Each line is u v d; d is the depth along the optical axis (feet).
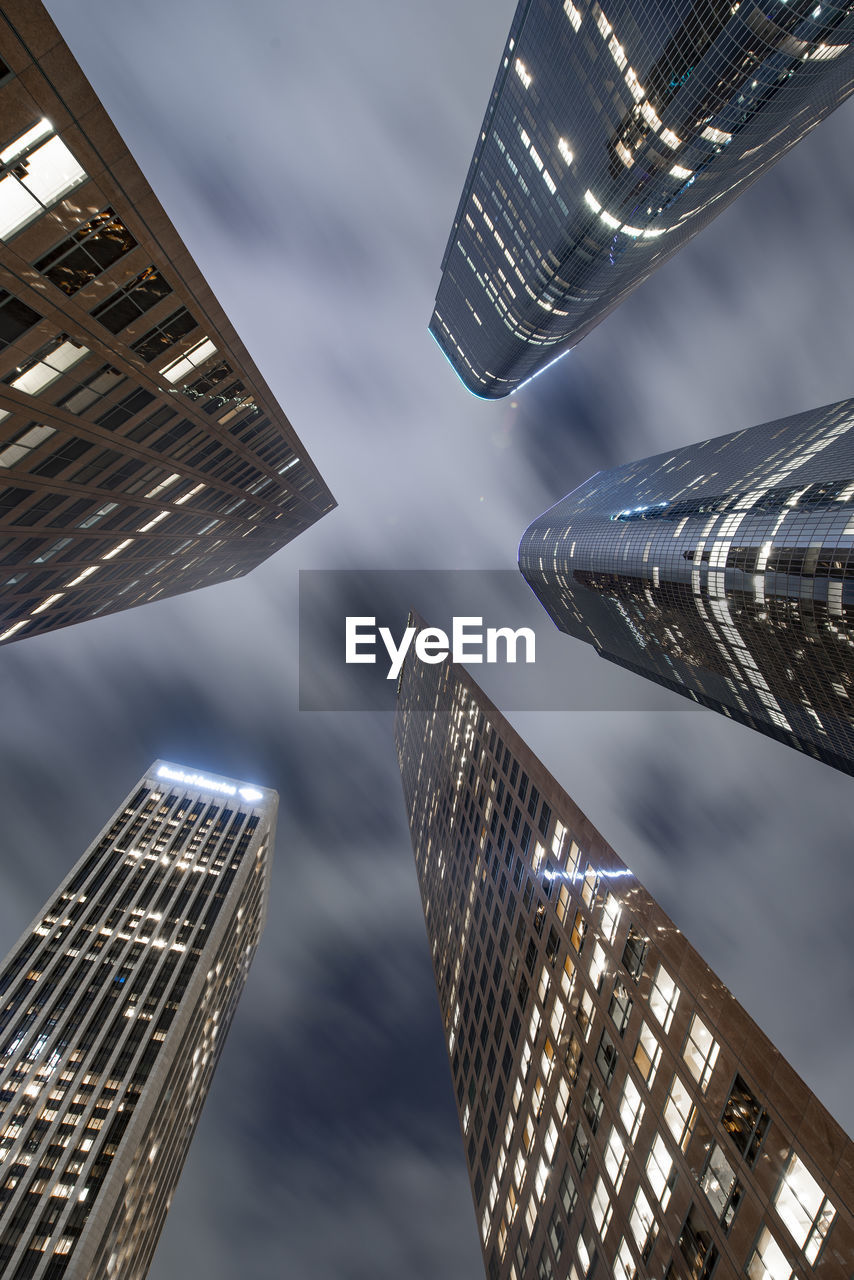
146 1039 327.26
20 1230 252.83
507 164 492.13
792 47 292.61
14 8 63.05
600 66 353.72
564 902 177.99
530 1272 161.79
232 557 330.75
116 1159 276.41
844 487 316.81
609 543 536.42
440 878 333.42
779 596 340.59
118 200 85.30
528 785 223.30
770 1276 87.30
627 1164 125.08
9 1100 293.64
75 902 401.70
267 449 216.13
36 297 89.30
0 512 130.00
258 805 515.09
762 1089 96.63
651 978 129.70
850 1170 81.56
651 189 392.06
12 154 72.59
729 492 432.66
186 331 121.19
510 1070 196.85
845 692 376.89
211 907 412.57
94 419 124.88
